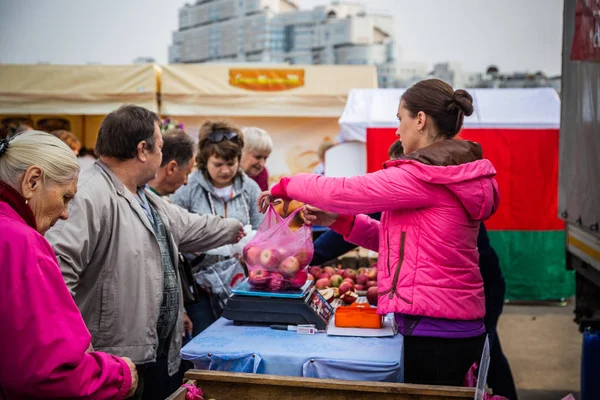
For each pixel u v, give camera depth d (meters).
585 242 4.18
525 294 7.86
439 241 2.35
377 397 2.19
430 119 2.44
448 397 2.14
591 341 3.79
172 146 3.46
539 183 7.52
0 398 1.71
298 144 10.94
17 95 10.38
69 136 6.04
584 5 4.01
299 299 2.67
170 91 10.45
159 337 2.82
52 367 1.66
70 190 1.91
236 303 2.69
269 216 2.83
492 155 7.44
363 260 5.25
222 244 3.26
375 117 6.82
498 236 7.71
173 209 3.08
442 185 2.33
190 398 2.17
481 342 2.48
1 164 1.80
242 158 4.66
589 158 3.96
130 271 2.63
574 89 4.33
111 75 10.41
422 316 2.40
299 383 2.21
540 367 5.55
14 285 1.65
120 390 1.90
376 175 2.36
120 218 2.63
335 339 2.52
